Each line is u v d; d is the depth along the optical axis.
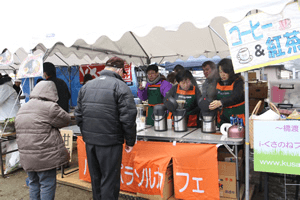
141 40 4.90
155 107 3.06
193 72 6.95
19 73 3.03
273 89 4.12
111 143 2.19
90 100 2.23
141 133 2.94
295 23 1.89
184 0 2.19
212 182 2.51
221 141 2.45
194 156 2.57
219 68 2.92
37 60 2.85
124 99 2.17
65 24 2.76
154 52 5.71
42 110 2.24
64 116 2.33
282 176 2.67
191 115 3.32
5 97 4.35
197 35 4.40
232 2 1.97
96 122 2.19
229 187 2.63
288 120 2.01
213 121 2.83
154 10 2.31
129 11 2.44
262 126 2.08
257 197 2.96
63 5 2.84
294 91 3.96
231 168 2.62
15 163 4.23
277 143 2.03
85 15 2.68
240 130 2.51
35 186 2.43
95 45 4.84
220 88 2.95
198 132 2.93
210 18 2.05
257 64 2.06
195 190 2.59
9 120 3.98
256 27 2.04
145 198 2.84
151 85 4.08
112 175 2.24
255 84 4.24
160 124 3.02
